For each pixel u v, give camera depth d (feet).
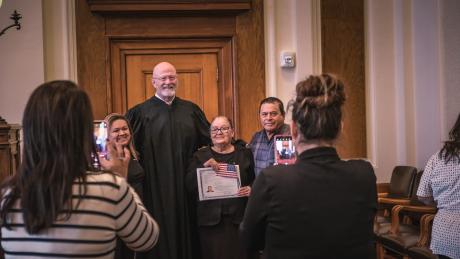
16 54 13.03
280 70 14.14
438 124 13.39
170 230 10.10
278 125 10.23
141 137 10.49
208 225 9.79
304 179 4.44
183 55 14.16
